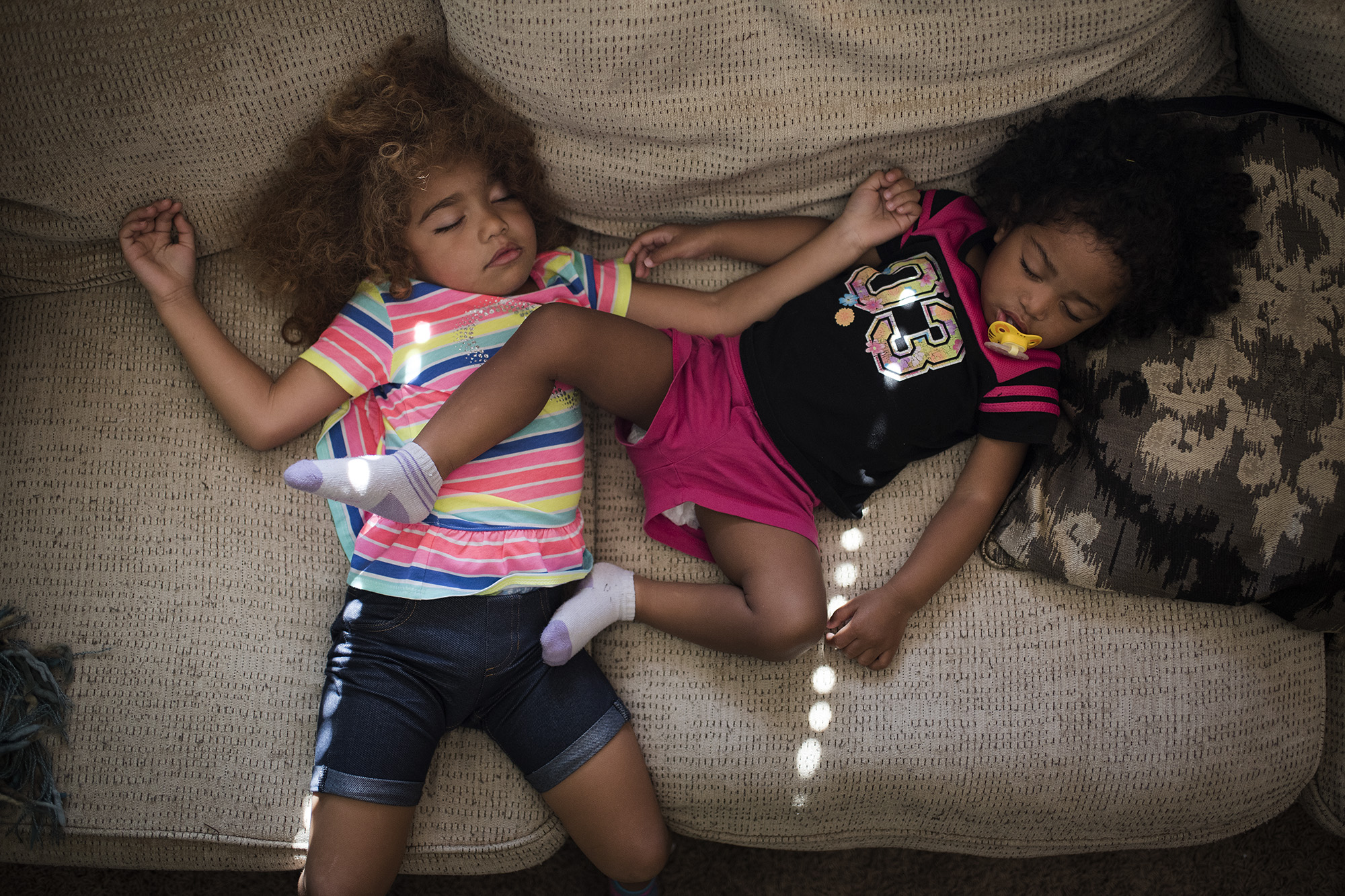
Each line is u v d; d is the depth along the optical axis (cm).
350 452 116
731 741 111
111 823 105
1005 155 116
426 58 113
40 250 117
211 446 116
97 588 109
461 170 112
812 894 133
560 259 122
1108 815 113
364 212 112
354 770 101
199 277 121
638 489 123
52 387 115
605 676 114
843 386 113
